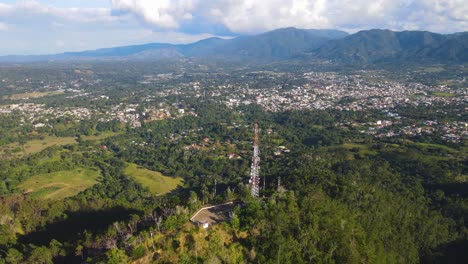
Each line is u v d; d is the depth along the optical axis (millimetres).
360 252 82688
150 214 94500
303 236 79375
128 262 70375
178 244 72938
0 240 97812
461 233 116375
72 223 115375
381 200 118188
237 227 78125
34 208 124000
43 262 85625
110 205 128500
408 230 110188
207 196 105188
